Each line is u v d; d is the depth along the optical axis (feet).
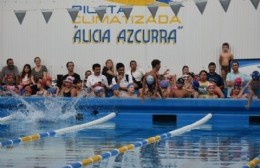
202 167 56.39
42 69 120.16
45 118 101.86
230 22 116.78
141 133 83.82
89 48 121.90
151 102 100.99
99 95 105.91
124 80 109.91
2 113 105.91
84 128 89.86
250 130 87.76
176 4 118.32
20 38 124.88
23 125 92.02
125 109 102.47
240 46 116.47
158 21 119.24
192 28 118.11
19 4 124.57
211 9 117.39
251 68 111.96
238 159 60.95
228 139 77.41
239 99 97.76
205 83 103.81
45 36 123.65
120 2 120.37
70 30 122.72
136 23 119.96
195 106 99.40
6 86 110.22
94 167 56.39
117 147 69.36
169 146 70.79
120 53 120.78
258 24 115.65
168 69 115.65
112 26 120.98
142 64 120.06
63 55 123.13
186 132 85.40
